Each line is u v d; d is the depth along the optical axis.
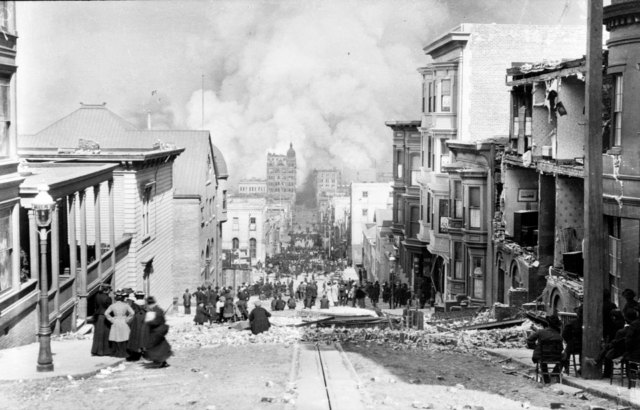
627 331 15.03
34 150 43.84
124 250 39.28
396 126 64.38
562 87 29.08
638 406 13.18
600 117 16.59
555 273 28.77
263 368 17.62
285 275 138.75
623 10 20.95
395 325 30.86
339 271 138.00
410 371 17.42
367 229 114.31
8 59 23.20
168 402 13.48
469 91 49.69
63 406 13.40
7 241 23.33
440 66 51.03
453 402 13.35
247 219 159.75
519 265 34.19
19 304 23.48
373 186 135.50
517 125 36.66
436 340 24.42
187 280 58.44
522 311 30.31
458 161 45.22
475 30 49.31
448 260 49.38
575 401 14.02
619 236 22.55
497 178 40.28
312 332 26.73
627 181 21.31
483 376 17.22
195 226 58.56
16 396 14.54
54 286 26.95
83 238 30.62
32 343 24.33
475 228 41.56
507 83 35.25
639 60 21.08
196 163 62.00
